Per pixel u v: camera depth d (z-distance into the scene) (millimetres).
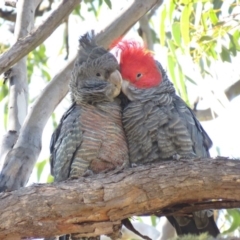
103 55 12133
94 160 11234
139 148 11680
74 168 11195
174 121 11602
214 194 9523
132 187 9523
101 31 13195
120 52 12727
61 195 9461
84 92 11688
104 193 9469
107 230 9734
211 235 11438
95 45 12508
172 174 9523
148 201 9562
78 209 9461
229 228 15156
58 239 11266
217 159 9586
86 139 11242
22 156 11977
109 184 9523
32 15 13562
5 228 9391
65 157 11320
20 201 9445
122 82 12148
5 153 12445
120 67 12359
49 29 11406
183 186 9500
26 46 11266
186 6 14203
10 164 11867
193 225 11727
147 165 9758
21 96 13312
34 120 12484
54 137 12133
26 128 12383
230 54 15102
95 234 9836
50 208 9430
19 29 13305
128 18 13273
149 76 12188
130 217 10352
